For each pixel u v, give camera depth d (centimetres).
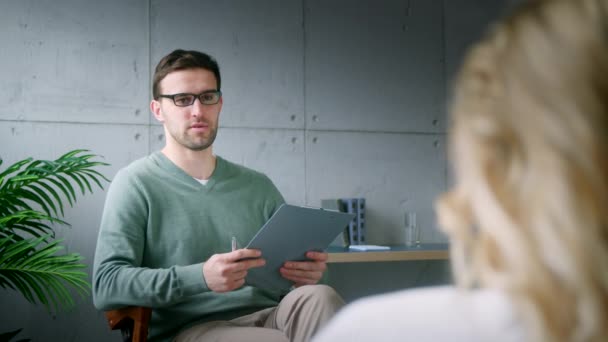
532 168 32
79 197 288
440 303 34
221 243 204
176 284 172
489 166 34
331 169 328
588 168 30
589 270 30
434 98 347
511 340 31
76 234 287
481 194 34
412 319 34
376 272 340
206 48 311
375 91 338
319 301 163
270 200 220
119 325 186
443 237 344
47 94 287
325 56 330
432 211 343
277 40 322
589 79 31
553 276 31
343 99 332
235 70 315
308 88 326
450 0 352
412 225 319
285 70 323
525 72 33
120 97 297
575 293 30
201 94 209
